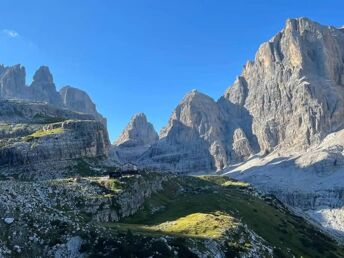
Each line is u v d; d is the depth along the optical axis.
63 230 127.94
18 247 119.38
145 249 127.12
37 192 158.00
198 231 159.88
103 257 121.00
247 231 175.50
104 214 168.62
